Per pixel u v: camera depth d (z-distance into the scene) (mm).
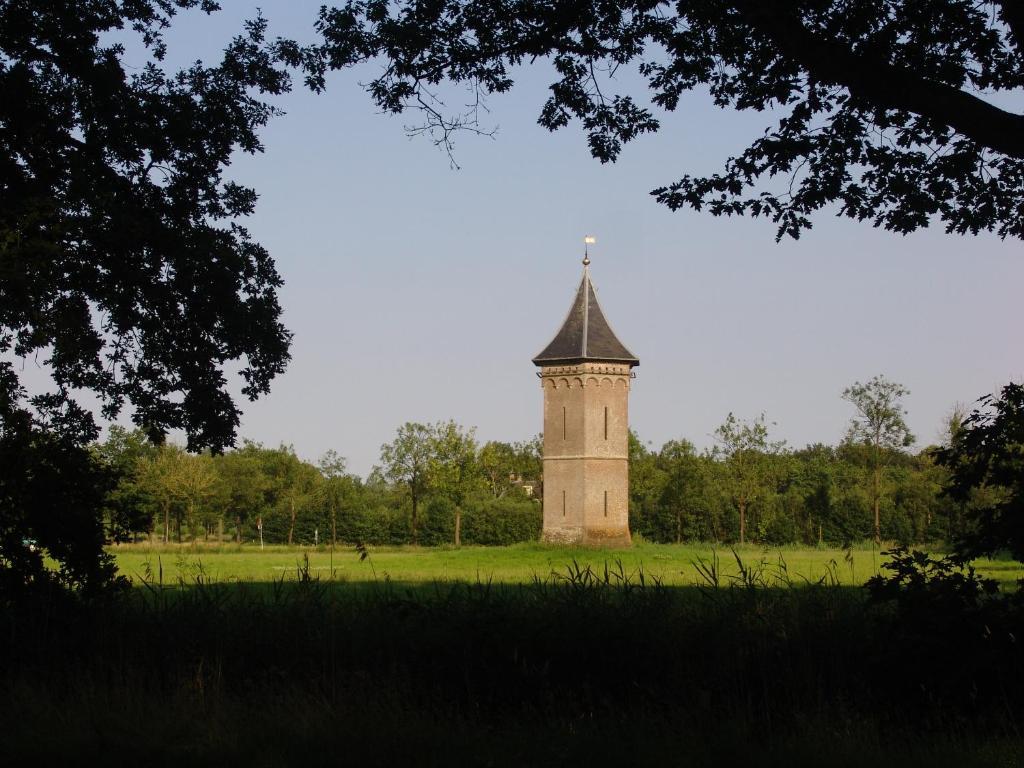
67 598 13305
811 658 10938
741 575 14539
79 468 14141
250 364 20859
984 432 11070
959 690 10336
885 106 11297
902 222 13953
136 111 19078
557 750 9352
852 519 74188
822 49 11094
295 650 12188
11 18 18250
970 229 14086
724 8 12562
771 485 83750
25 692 10867
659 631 11586
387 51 13773
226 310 20031
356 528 88062
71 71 19078
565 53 14094
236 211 20812
